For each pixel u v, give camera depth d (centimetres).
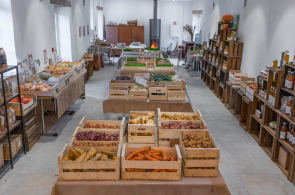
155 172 283
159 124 353
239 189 367
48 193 351
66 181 279
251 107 557
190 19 1705
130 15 1703
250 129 552
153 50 1136
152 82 592
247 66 691
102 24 1655
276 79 435
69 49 862
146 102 528
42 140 504
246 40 704
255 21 644
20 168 407
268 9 573
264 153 474
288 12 486
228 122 621
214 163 292
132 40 1666
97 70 1205
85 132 354
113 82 609
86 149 313
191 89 927
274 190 366
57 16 835
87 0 1124
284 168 415
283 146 432
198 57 1119
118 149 296
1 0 466
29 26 555
